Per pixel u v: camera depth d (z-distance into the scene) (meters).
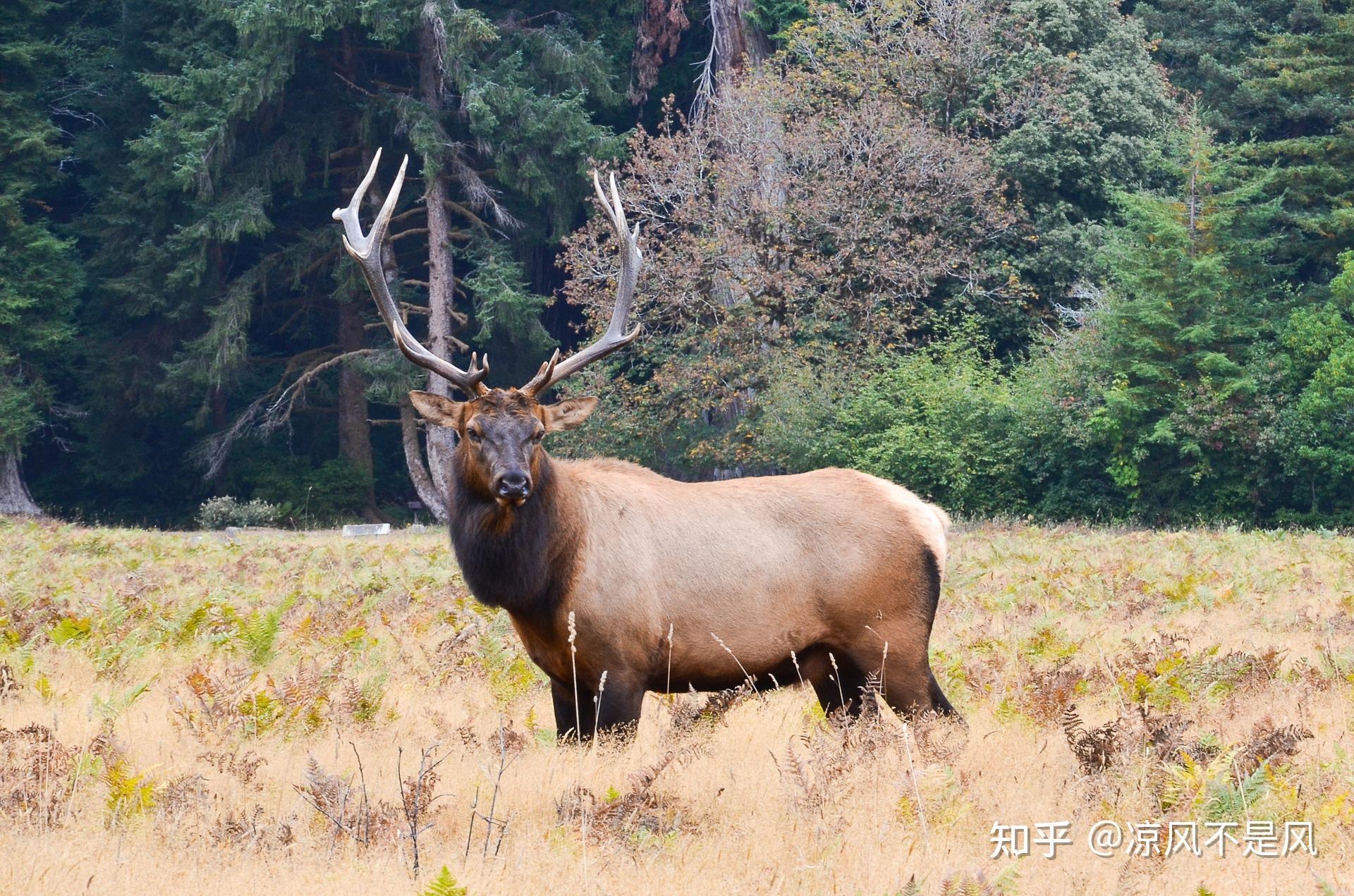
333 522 61.03
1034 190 54.94
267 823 8.13
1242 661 12.77
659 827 8.19
